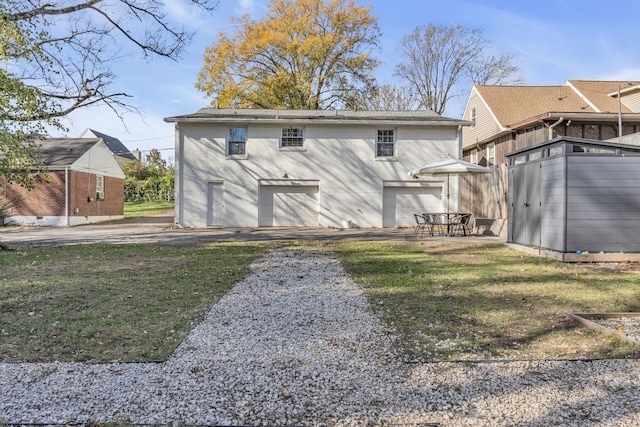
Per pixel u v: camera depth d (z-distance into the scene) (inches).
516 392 116.7
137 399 113.3
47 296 224.1
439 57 1477.6
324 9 1140.5
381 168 741.3
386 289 245.1
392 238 555.8
